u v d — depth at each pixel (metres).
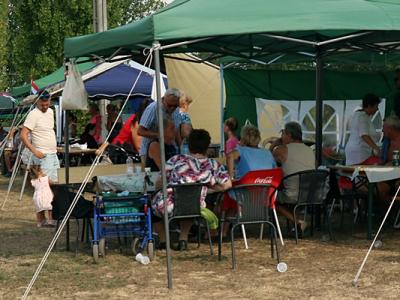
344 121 13.39
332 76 13.45
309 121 13.71
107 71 14.80
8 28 38.12
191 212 7.16
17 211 11.37
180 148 8.60
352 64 12.98
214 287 6.12
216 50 9.16
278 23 6.35
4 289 6.20
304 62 12.58
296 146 8.30
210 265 6.99
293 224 8.52
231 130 10.92
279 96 13.83
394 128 8.98
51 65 25.19
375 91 13.35
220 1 6.66
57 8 25.08
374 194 8.84
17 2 25.98
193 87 14.61
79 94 8.52
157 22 6.18
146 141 8.56
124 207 7.20
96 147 15.07
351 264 6.93
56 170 9.81
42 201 9.55
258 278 6.43
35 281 6.45
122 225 7.36
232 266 6.87
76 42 7.32
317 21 6.37
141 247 7.38
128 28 6.53
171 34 6.19
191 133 7.50
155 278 6.48
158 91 6.27
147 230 7.25
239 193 6.85
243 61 12.60
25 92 19.06
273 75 13.78
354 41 8.70
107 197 7.12
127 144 11.82
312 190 7.97
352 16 6.44
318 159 9.69
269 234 8.60
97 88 14.85
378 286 6.08
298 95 13.79
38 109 9.74
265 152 7.93
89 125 15.41
